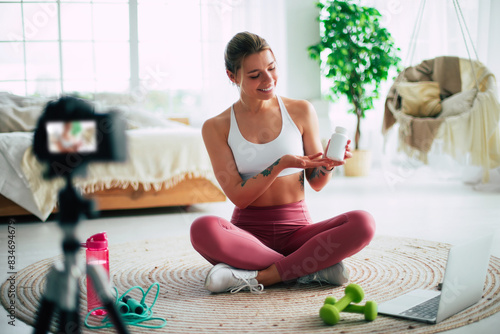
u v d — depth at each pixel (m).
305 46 5.39
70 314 1.05
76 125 0.90
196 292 1.80
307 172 1.96
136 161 3.39
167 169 3.46
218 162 1.89
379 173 5.23
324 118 5.38
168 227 3.08
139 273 2.07
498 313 1.52
